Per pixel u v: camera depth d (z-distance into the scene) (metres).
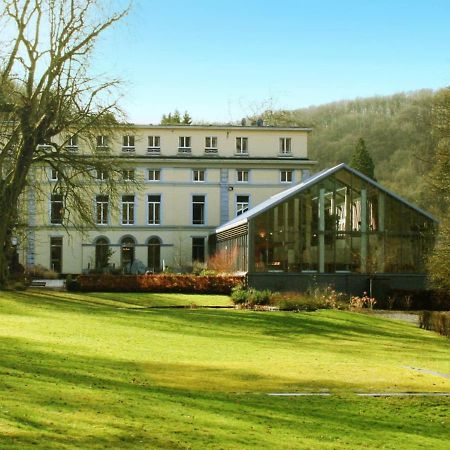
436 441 11.91
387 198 45.59
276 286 44.34
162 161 66.31
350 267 45.12
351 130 109.31
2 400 11.25
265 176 67.25
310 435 11.39
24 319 26.67
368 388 16.03
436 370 19.70
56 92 36.34
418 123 101.25
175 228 66.62
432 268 36.84
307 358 20.81
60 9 36.22
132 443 9.63
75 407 11.41
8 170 38.91
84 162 37.97
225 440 10.32
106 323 27.11
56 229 64.50
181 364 18.14
